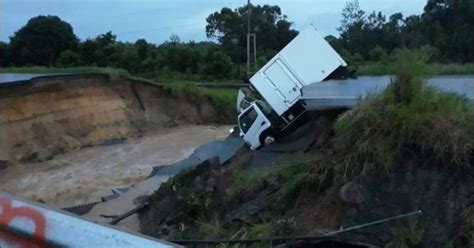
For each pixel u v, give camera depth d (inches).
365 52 1673.2
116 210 606.5
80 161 1010.1
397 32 1723.7
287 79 671.1
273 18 2716.5
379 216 358.6
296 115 660.1
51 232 98.7
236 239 380.2
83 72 1398.9
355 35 1753.2
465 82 469.1
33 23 2146.9
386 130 387.5
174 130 1382.9
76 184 834.8
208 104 1508.4
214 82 1843.0
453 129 371.6
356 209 364.5
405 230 344.8
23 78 1131.9
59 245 96.8
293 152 550.3
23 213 103.9
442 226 345.1
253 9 2674.7
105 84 1365.7
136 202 609.6
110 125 1275.8
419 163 373.1
